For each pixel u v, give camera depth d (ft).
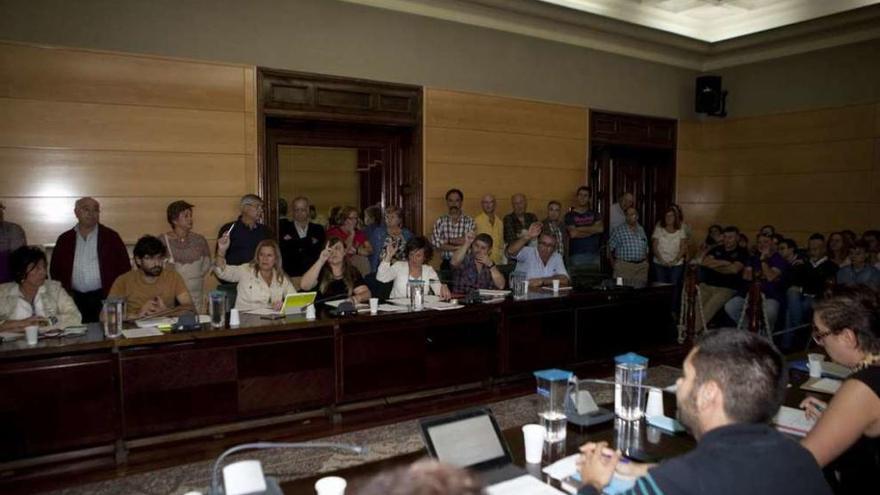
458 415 5.06
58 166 14.65
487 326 13.61
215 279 16.56
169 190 15.89
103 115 15.03
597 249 21.36
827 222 23.24
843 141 22.66
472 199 20.75
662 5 21.79
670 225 22.13
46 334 9.99
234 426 11.25
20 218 14.37
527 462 5.24
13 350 9.05
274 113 17.12
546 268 16.75
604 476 4.40
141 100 15.43
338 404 11.91
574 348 14.94
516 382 14.52
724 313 19.65
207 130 16.25
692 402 4.07
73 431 9.57
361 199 19.35
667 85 25.58
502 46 21.03
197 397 10.46
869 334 5.55
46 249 14.58
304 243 16.83
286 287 12.90
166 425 10.23
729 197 26.14
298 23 17.25
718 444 3.75
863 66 22.00
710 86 25.31
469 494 2.08
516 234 19.85
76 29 14.62
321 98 17.80
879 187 21.79
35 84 14.30
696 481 3.56
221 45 16.29
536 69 21.91
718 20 23.47
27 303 10.62
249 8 16.56
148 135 15.56
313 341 11.48
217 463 4.32
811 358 8.08
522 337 14.10
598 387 13.66
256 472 4.01
